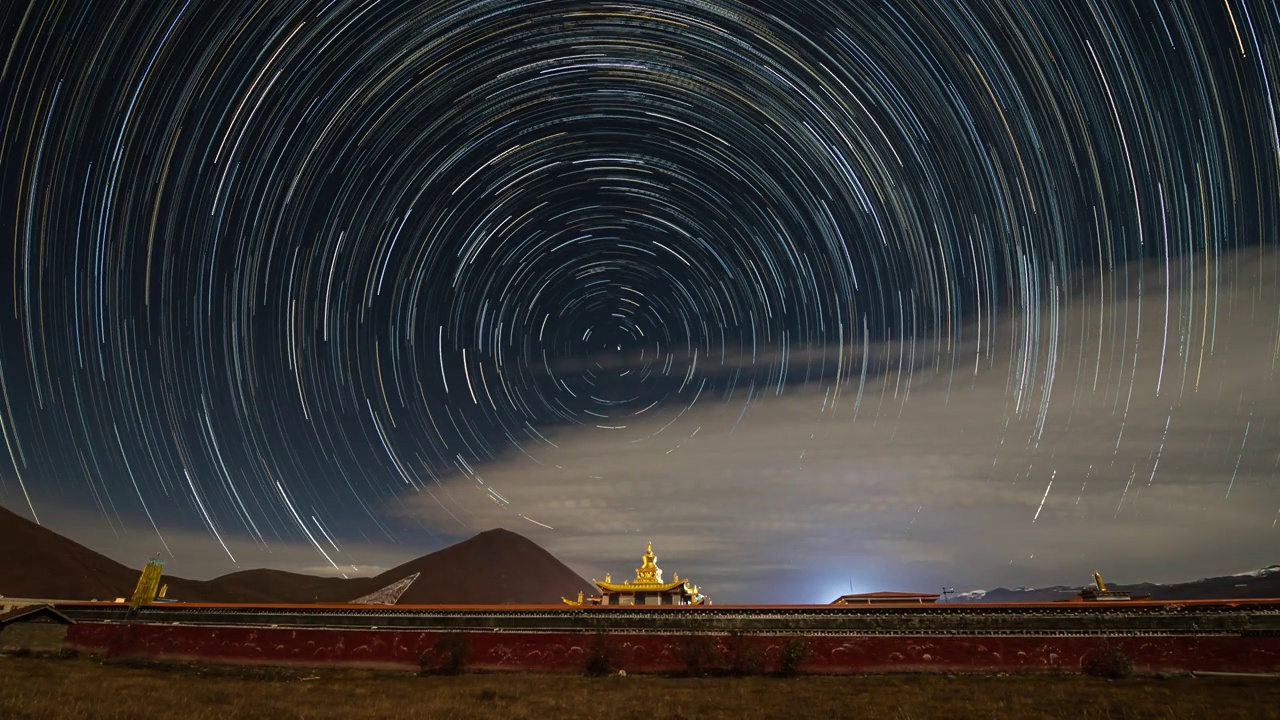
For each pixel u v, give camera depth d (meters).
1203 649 23.42
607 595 41.16
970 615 25.53
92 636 30.97
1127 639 24.09
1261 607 23.59
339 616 29.38
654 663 26.41
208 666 28.66
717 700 19.38
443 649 27.73
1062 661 24.22
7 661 26.83
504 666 27.36
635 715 17.16
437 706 18.36
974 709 17.16
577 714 17.28
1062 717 15.92
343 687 22.64
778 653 26.02
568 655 27.20
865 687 21.64
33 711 16.11
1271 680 21.34
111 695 19.20
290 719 16.48
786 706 18.23
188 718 16.20
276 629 29.48
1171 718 15.41
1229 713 15.79
